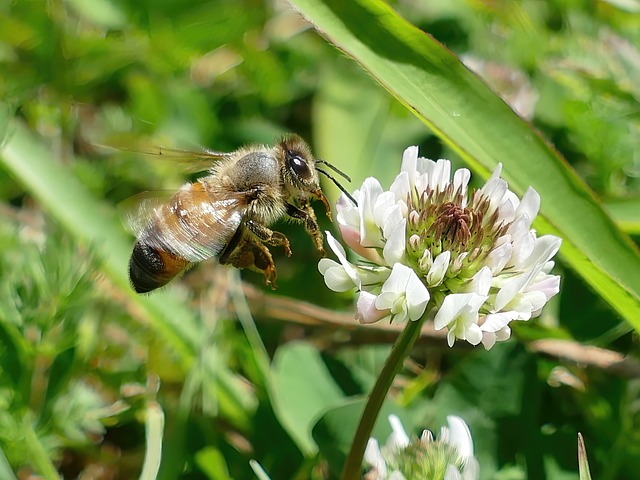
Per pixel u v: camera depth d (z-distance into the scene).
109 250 0.06
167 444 0.05
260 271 0.05
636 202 0.06
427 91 0.05
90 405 0.05
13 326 0.05
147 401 0.05
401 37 0.05
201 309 0.06
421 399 0.05
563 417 0.05
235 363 0.06
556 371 0.05
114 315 0.06
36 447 0.05
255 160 0.05
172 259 0.05
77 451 0.05
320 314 0.06
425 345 0.06
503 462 0.05
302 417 0.05
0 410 0.05
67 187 0.06
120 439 0.06
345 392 0.05
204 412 0.05
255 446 0.05
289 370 0.05
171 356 0.05
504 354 0.05
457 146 0.05
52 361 0.05
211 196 0.05
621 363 0.05
